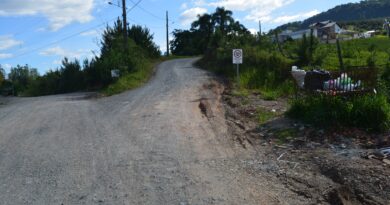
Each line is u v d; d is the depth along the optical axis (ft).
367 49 114.93
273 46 96.89
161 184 22.31
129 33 163.22
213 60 107.04
